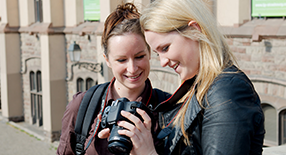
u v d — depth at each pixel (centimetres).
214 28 107
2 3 1238
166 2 107
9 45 1235
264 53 522
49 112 1059
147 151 115
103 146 156
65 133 172
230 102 93
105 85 170
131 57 145
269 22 525
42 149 998
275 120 539
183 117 111
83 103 166
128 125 115
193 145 107
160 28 105
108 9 769
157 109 133
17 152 969
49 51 1029
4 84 1263
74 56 852
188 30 105
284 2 502
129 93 163
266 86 529
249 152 94
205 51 105
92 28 906
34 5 1161
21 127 1207
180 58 107
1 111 1424
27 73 1233
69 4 1009
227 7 566
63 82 1061
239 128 90
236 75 99
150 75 696
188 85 129
